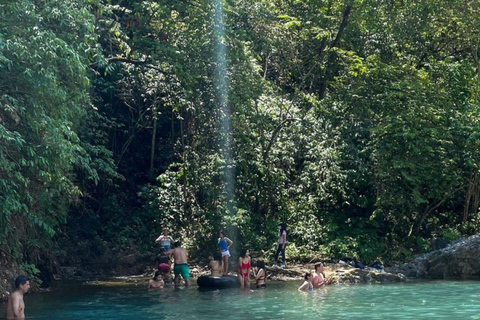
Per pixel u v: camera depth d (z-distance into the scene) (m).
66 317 13.62
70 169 19.00
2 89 14.54
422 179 24.64
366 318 12.88
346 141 25.52
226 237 23.94
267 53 26.19
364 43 28.80
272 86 26.52
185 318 13.24
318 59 28.16
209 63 22.77
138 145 31.16
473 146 25.14
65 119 15.08
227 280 19.23
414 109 24.45
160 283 19.41
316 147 25.03
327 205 26.22
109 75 28.45
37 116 14.39
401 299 16.02
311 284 18.38
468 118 25.55
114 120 28.91
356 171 25.08
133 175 30.53
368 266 23.52
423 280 21.06
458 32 28.30
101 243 25.95
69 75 15.50
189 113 26.78
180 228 25.56
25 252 18.97
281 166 26.30
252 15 23.36
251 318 13.06
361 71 25.98
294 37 27.16
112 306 15.30
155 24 23.22
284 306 14.84
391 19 27.36
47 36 14.05
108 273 24.03
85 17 15.51
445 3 26.95
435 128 24.67
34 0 15.30
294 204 25.84
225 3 22.39
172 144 29.59
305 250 24.30
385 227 25.92
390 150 24.41
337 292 17.66
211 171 24.83
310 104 26.94
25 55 13.66
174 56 21.86
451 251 22.14
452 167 25.05
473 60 29.08
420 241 24.62
